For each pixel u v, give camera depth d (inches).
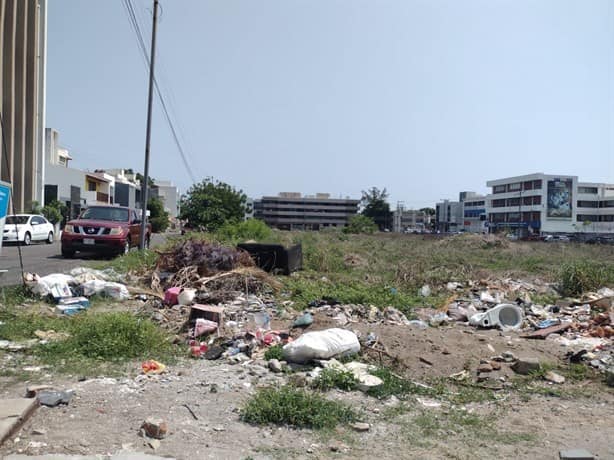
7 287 399.2
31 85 1492.4
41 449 158.6
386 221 5812.0
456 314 434.0
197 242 547.2
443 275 690.8
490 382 254.8
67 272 507.5
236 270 503.2
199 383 224.7
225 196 1582.2
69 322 317.1
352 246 1362.0
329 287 535.8
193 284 476.7
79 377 226.4
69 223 711.7
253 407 190.5
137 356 263.4
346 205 6550.2
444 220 5703.7
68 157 2746.1
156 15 761.0
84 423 178.2
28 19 1477.6
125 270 540.1
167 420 184.5
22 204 1446.9
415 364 270.4
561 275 658.8
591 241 2748.5
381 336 304.8
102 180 2532.0
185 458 157.6
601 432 195.6
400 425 194.4
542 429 197.6
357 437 181.2
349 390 226.2
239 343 287.0
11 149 1386.6
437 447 177.0
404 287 598.9
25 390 207.0
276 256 625.0
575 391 246.8
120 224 725.9
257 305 427.5
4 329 290.5
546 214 4028.1
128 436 169.9
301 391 208.1
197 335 306.7
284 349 264.7
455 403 225.1
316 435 179.8
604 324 399.5
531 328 397.7
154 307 396.2
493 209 4756.4
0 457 151.8
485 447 179.2
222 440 171.2
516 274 780.6
